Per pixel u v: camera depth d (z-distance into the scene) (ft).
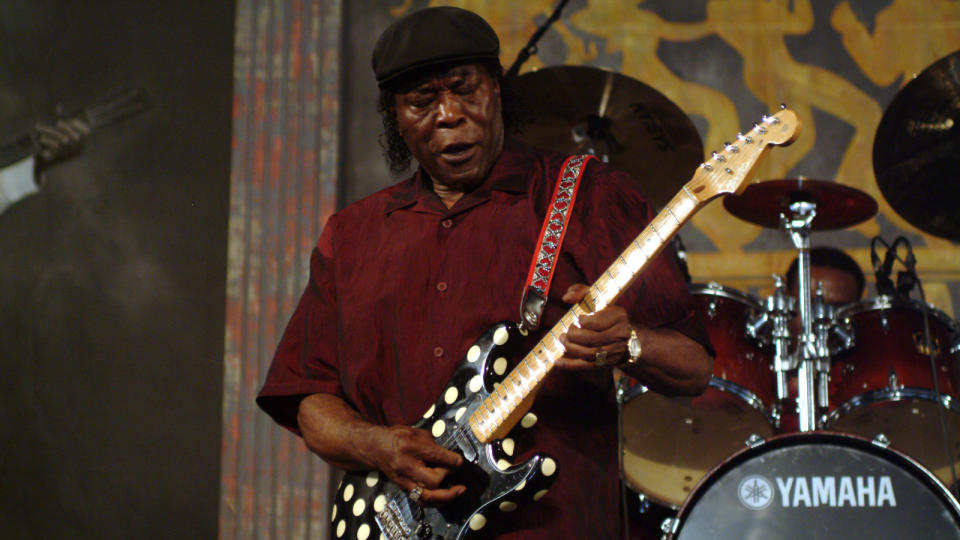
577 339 12.00
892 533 20.93
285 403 14.84
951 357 27.09
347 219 15.02
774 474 21.54
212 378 36.01
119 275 36.83
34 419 36.35
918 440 27.78
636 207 13.64
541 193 13.84
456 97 13.69
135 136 37.55
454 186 14.17
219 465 35.50
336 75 33.58
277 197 32.81
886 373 26.86
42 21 38.75
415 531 12.78
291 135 33.14
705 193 12.65
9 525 35.83
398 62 13.60
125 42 38.19
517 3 38.52
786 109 12.76
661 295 13.16
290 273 32.24
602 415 13.35
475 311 13.30
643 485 27.63
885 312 27.22
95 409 36.22
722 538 21.42
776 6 38.32
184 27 38.01
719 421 27.32
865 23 38.01
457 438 12.71
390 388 13.69
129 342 36.47
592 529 12.81
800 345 26.30
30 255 37.27
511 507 12.31
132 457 35.78
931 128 30.09
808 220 27.76
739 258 36.96
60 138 37.19
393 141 15.99
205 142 37.29
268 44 33.73
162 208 37.14
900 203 31.78
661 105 29.89
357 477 13.75
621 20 38.47
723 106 37.96
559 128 31.58
